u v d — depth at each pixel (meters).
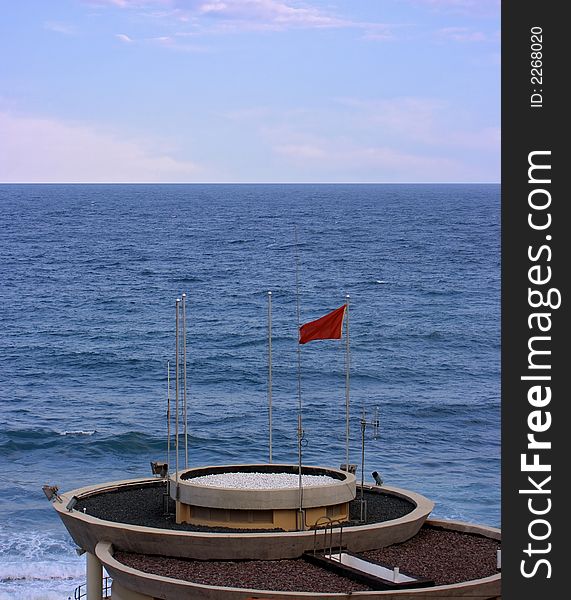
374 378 108.62
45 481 75.81
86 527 35.41
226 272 186.38
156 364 116.00
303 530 35.28
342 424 90.19
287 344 125.25
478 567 34.03
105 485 41.03
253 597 30.22
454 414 94.25
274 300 157.75
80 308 152.75
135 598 32.84
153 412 94.75
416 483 73.25
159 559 34.22
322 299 159.00
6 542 62.06
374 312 147.62
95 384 107.06
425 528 38.38
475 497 70.19
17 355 120.75
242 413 94.06
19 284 174.62
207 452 83.00
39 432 87.19
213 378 108.75
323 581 32.00
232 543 33.56
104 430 88.00
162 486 41.78
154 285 173.00
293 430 88.19
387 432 87.69
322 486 36.00
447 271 188.88
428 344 126.62
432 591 30.83
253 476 38.97
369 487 41.38
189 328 136.50
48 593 54.94
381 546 35.91
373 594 30.28
